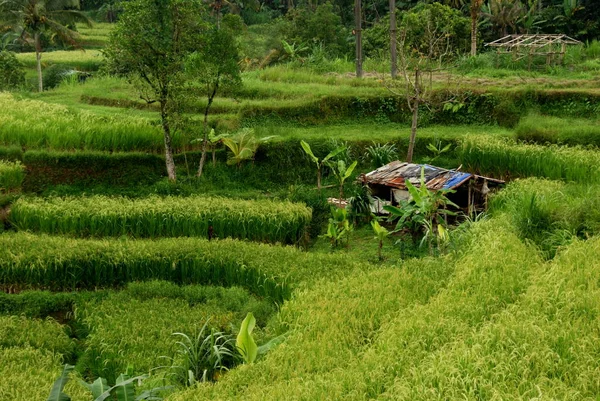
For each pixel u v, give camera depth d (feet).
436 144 75.56
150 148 75.05
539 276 42.57
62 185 69.72
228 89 71.31
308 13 140.97
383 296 44.55
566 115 81.56
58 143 72.95
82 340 45.47
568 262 43.57
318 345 38.65
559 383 30.78
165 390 37.42
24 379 38.29
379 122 83.51
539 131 74.43
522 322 35.86
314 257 53.52
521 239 51.39
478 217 59.06
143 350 42.70
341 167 63.31
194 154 74.90
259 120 82.58
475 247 48.55
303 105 83.61
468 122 82.69
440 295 42.42
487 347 34.12
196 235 60.39
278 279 50.16
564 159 66.39
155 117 83.51
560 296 38.73
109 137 73.82
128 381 33.47
